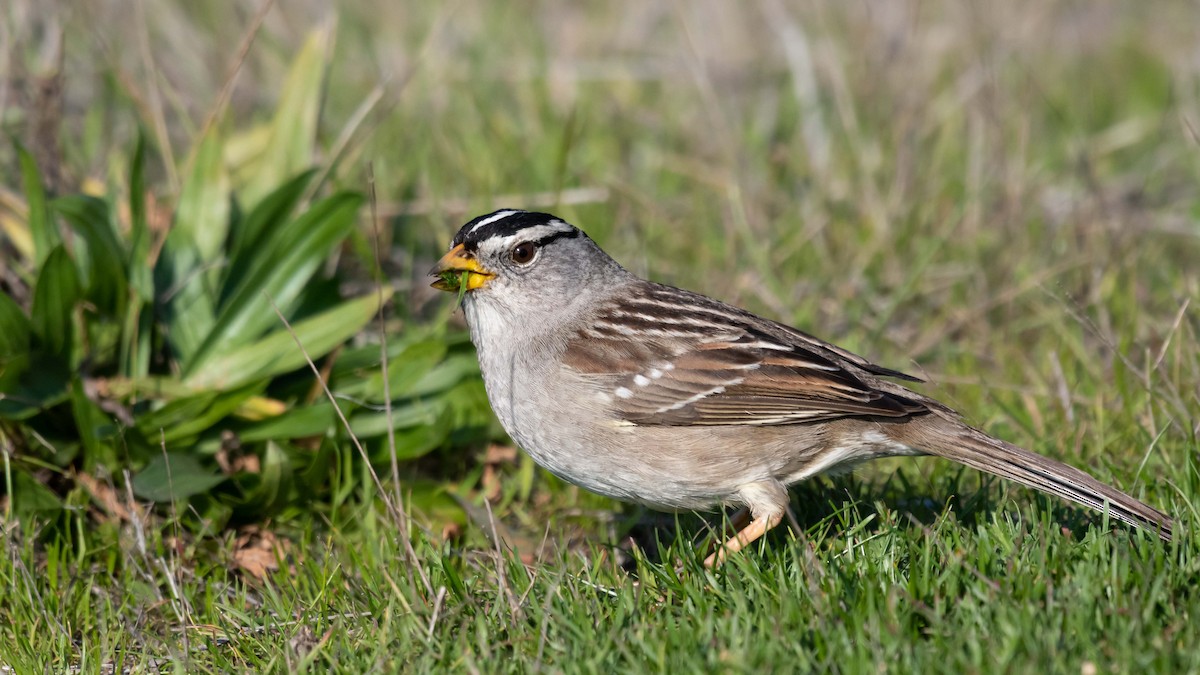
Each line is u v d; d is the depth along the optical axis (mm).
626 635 7363
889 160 14945
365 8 18734
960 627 7121
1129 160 16656
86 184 12461
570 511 10375
